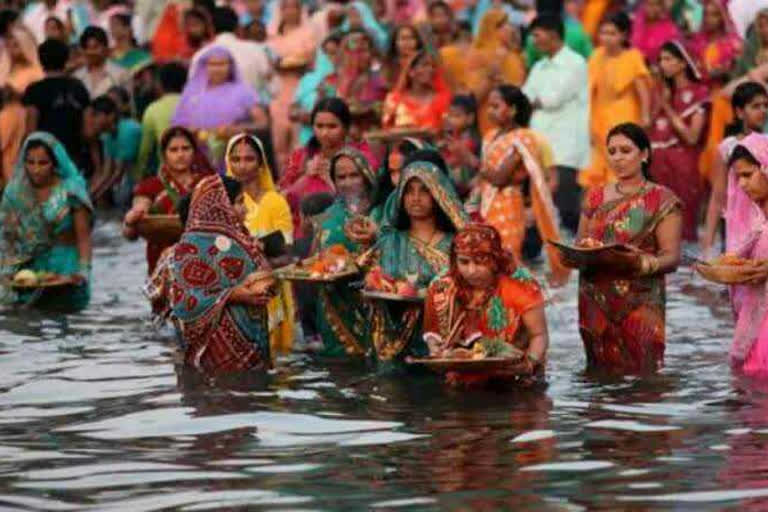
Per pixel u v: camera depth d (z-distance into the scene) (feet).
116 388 107.45
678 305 138.31
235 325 113.50
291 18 228.63
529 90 186.60
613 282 112.78
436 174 112.57
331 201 124.98
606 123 188.24
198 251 114.83
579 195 189.16
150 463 89.04
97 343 122.93
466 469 87.20
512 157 150.20
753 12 175.32
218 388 107.24
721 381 107.86
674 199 113.60
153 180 135.64
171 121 193.77
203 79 193.16
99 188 212.43
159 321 122.01
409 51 189.06
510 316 106.32
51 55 206.90
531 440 92.89
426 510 80.38
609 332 112.98
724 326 128.36
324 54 202.39
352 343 118.83
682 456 89.20
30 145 141.49
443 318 107.34
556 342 122.31
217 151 190.08
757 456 88.99
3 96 212.64
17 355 118.32
